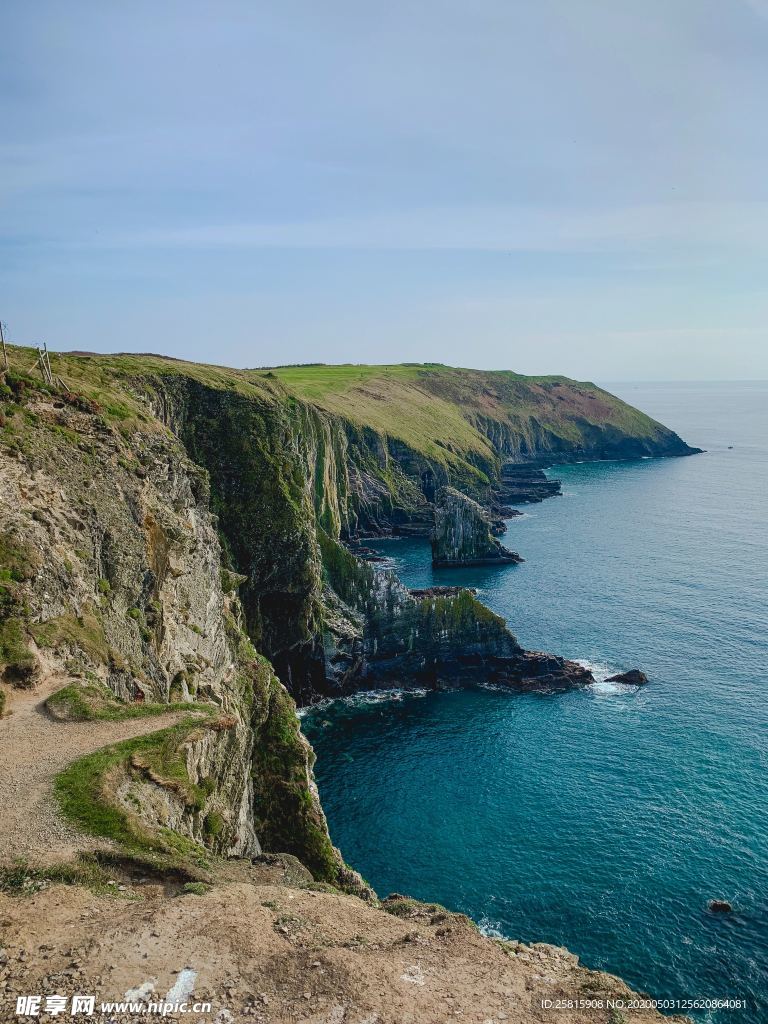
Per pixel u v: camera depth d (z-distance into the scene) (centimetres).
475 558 14338
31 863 2030
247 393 10012
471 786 6500
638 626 10294
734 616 10494
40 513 3709
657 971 4344
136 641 4009
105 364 8988
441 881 5231
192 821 2731
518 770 6744
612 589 12100
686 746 6956
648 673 8731
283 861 2806
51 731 2761
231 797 3659
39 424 4484
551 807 6091
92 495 4338
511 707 8181
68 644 3253
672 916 4778
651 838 5584
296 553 9038
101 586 3928
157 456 5712
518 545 15712
